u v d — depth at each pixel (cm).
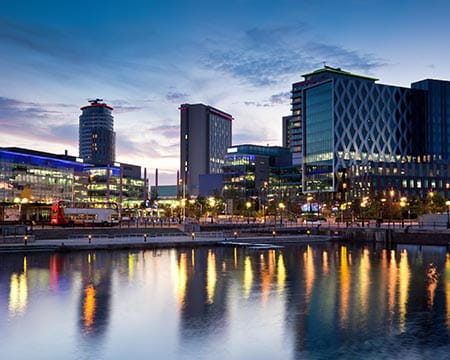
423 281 4606
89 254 6762
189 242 8256
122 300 3612
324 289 4141
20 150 18050
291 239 9662
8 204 15538
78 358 2298
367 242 9719
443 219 9956
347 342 2556
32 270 5106
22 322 2942
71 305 3425
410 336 2672
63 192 19975
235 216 17975
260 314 3186
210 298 3709
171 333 2722
